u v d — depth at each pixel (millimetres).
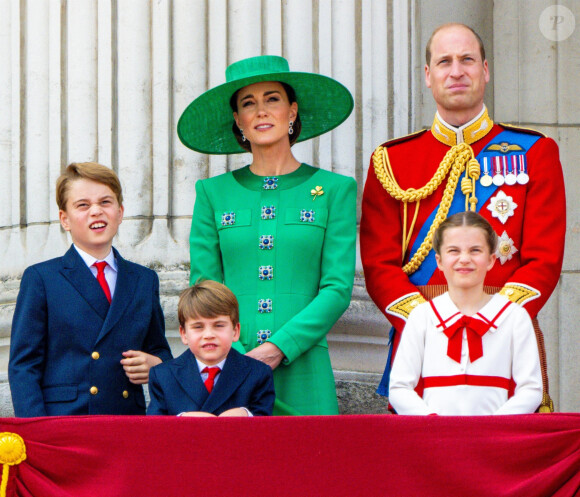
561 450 13391
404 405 15055
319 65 21828
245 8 21672
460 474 13383
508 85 24031
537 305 16141
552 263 16516
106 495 13430
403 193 17578
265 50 21672
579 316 23469
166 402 15562
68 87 22109
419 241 17516
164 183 21453
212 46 21688
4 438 13555
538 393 14969
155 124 21562
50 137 22172
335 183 17641
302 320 16703
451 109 17547
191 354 15906
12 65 22781
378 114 22016
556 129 23875
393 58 22344
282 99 17953
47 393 16094
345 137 21766
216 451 13445
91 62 22016
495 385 15117
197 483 13383
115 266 16953
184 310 15688
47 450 13602
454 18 23828
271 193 17656
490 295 15914
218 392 15438
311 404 16844
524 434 13453
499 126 17844
